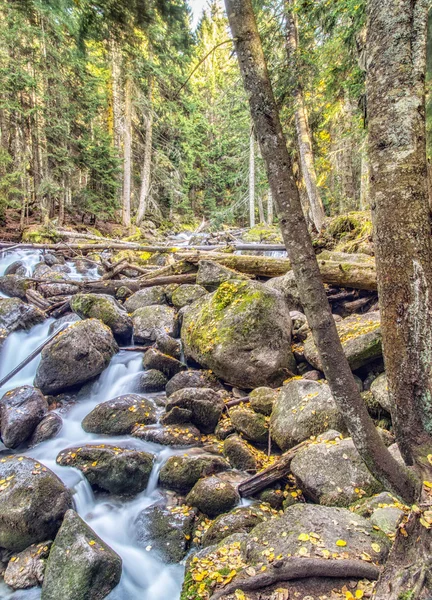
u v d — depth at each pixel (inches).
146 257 533.0
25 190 722.8
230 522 148.7
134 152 1083.3
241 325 243.0
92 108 774.5
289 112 480.7
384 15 96.0
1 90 592.4
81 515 173.9
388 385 100.9
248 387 242.4
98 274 508.1
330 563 100.3
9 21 537.6
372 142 99.6
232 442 194.9
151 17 174.1
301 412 192.2
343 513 126.0
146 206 1129.4
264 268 341.1
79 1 167.3
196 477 181.8
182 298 343.3
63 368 264.1
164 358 273.0
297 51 395.2
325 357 96.7
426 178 96.0
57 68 692.1
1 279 404.8
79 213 866.8
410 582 77.8
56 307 371.2
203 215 1376.7
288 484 174.2
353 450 159.2
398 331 96.0
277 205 96.8
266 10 321.7
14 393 242.4
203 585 110.0
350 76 319.9
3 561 152.1
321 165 604.1
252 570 106.7
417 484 90.2
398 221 94.7
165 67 241.1
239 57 94.6
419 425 95.2
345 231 412.8
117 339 324.5
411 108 94.0
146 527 163.9
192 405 220.1
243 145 1042.1
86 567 134.3
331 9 305.7
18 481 165.6
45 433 223.3
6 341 319.6
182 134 1138.7
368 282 270.1
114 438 219.8
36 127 713.0
